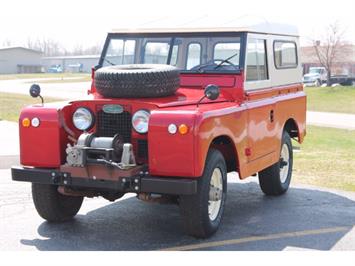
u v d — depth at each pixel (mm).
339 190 9070
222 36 7105
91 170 5871
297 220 7168
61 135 6195
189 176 5652
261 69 7586
